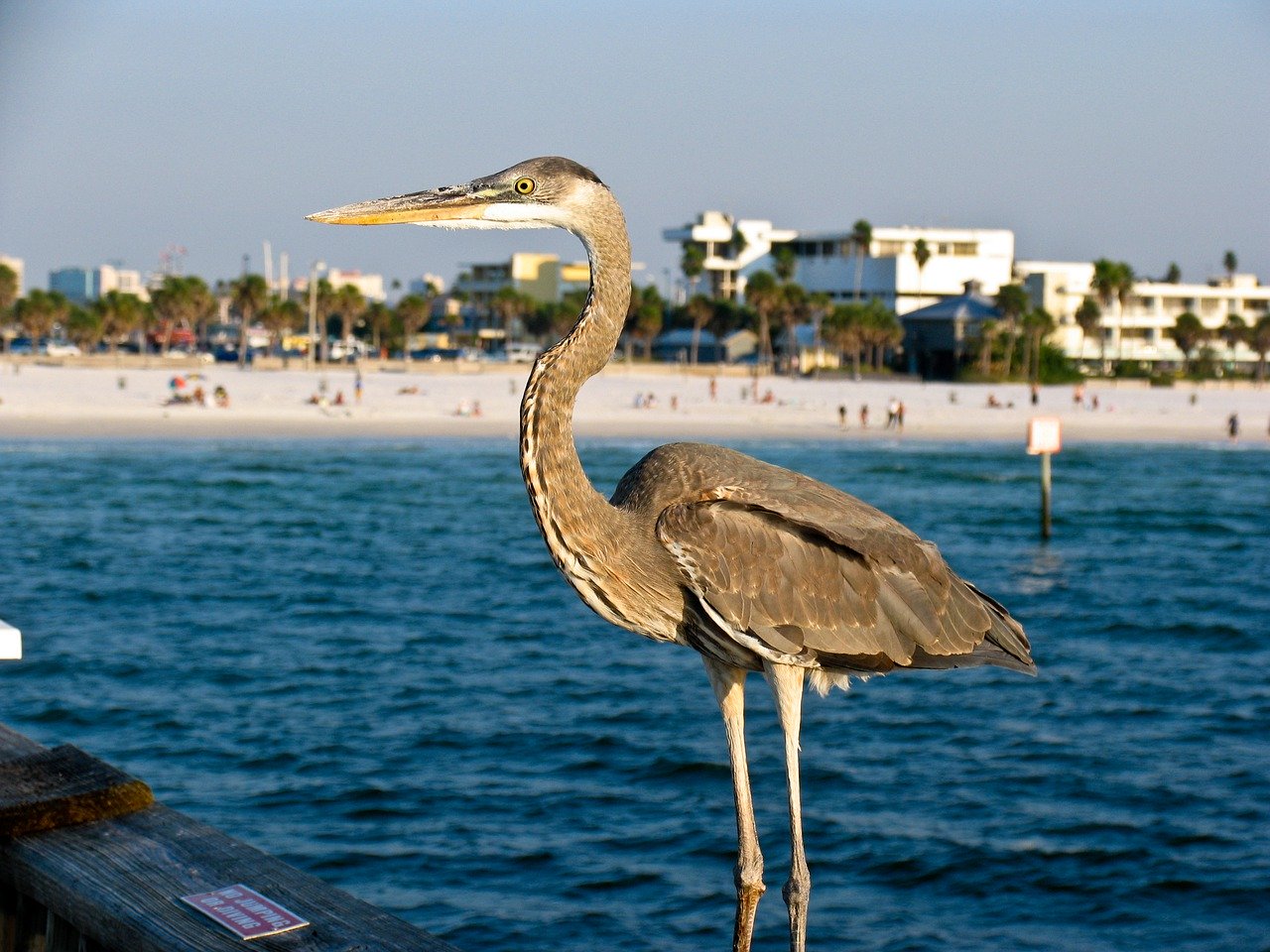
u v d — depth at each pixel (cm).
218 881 333
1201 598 2803
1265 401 11925
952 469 6169
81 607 2509
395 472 5631
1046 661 2127
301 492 4841
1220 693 1903
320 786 1424
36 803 362
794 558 445
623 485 481
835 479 5647
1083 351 15038
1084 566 3325
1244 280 15800
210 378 10738
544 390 433
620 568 438
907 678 1975
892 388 12256
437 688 1873
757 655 442
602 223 444
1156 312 15175
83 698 1788
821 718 1733
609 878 1185
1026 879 1195
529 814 1345
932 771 1507
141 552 3306
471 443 7012
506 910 1113
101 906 323
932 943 1062
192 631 2281
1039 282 15150
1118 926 1095
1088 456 7106
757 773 1495
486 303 19062
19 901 367
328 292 15325
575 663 2048
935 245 15725
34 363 12244
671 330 16825
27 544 3416
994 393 11869
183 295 14662
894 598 465
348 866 1205
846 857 1246
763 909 1130
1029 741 1634
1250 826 1327
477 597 2691
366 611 2512
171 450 6309
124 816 374
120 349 17712
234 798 1383
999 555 3522
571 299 16450
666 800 1397
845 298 15850
